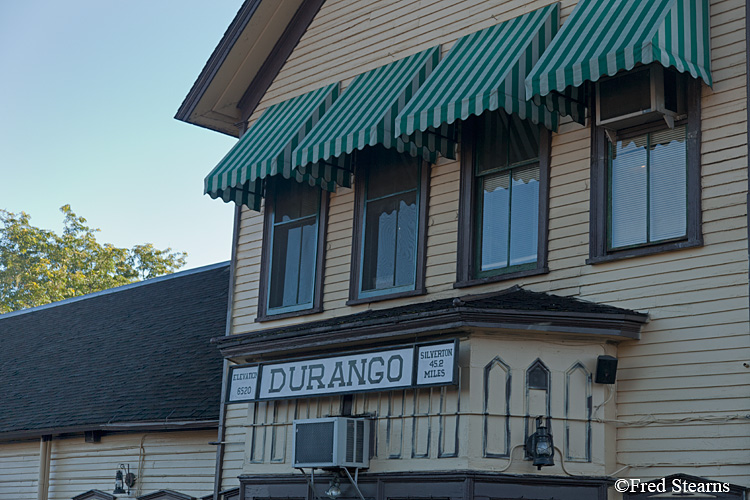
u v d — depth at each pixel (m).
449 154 12.87
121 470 16.88
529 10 12.53
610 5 11.05
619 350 10.91
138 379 17.89
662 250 10.72
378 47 14.27
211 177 14.31
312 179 13.74
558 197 11.79
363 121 12.73
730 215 10.30
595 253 11.29
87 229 55.03
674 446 10.30
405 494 10.91
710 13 10.80
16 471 19.30
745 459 9.80
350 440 11.30
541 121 11.64
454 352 10.48
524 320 10.44
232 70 15.66
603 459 10.54
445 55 13.09
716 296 10.27
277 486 12.44
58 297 52.06
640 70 10.89
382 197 13.73
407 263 13.18
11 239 53.00
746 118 10.34
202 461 15.75
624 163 11.34
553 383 10.61
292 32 15.53
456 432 10.49
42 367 21.42
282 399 12.34
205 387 16.28
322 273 14.12
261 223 15.28
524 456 10.40
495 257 12.37
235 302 15.31
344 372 11.65
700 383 10.23
